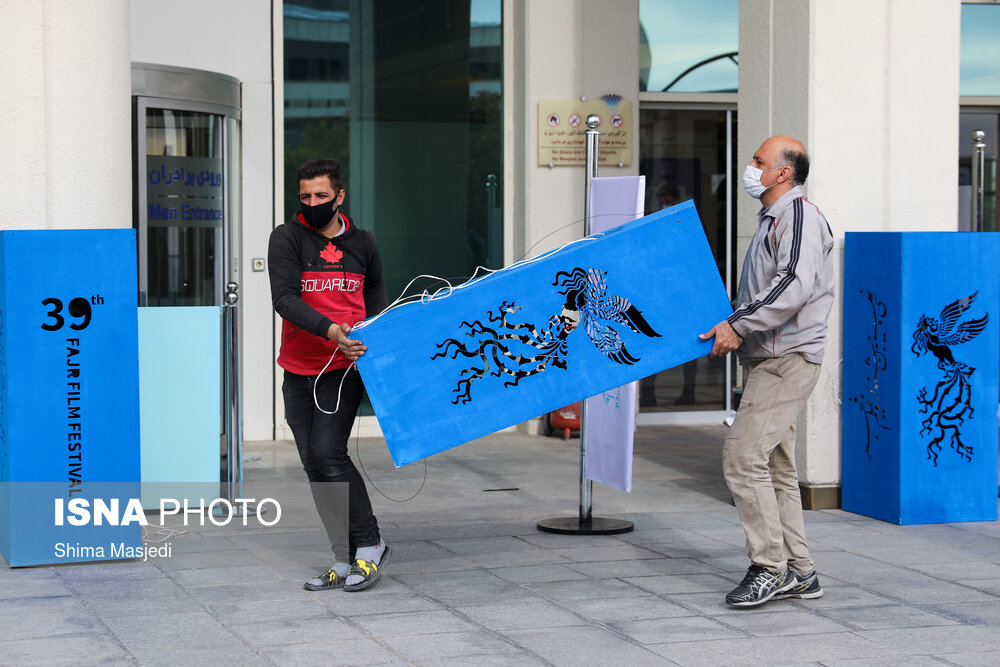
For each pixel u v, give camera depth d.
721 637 4.45
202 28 9.32
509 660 4.16
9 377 5.29
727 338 4.85
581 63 9.95
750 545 4.88
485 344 4.86
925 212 7.04
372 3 9.80
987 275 6.50
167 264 8.68
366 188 9.89
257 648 4.27
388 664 4.11
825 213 6.88
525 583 5.22
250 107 9.46
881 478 6.60
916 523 6.49
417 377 4.81
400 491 7.56
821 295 4.89
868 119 6.92
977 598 5.03
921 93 6.98
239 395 6.61
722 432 10.23
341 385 5.00
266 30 9.47
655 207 10.51
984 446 6.58
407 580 5.26
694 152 10.56
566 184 9.99
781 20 7.00
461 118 10.09
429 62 9.97
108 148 6.04
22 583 5.13
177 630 4.48
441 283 10.09
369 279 5.26
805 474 6.94
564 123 9.92
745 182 4.99
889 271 6.46
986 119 11.26
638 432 10.22
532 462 8.71
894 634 4.51
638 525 6.49
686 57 10.42
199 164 8.85
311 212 4.92
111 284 5.37
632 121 10.07
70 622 4.56
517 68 10.01
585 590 5.11
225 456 6.72
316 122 9.71
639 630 4.53
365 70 9.82
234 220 9.34
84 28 5.91
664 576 5.36
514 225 10.16
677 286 4.98
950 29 7.01
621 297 4.95
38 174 5.84
